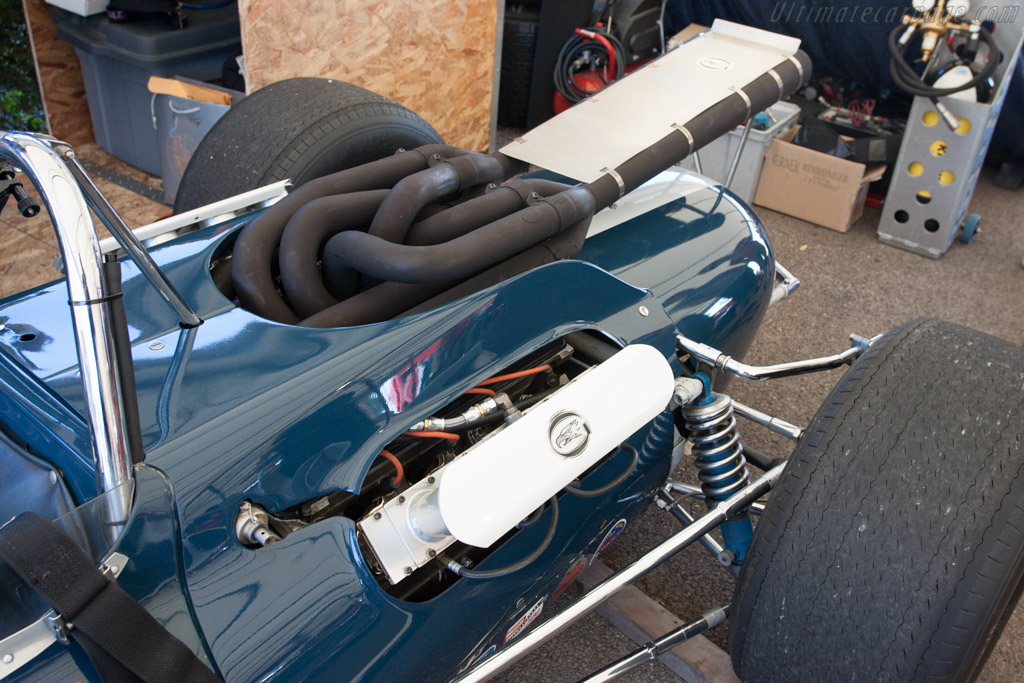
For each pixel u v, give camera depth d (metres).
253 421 1.17
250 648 1.03
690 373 1.77
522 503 1.19
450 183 1.65
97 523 0.99
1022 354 1.42
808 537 1.31
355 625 1.12
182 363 1.26
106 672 0.92
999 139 4.24
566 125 1.98
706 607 1.94
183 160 3.32
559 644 1.82
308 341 1.32
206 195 2.08
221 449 1.13
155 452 1.10
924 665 1.26
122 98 3.56
